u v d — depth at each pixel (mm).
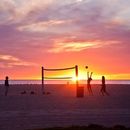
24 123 17484
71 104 27844
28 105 27016
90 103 28781
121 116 20328
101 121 18281
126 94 42344
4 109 24062
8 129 15648
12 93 44000
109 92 47562
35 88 63625
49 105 26984
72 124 16969
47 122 17812
